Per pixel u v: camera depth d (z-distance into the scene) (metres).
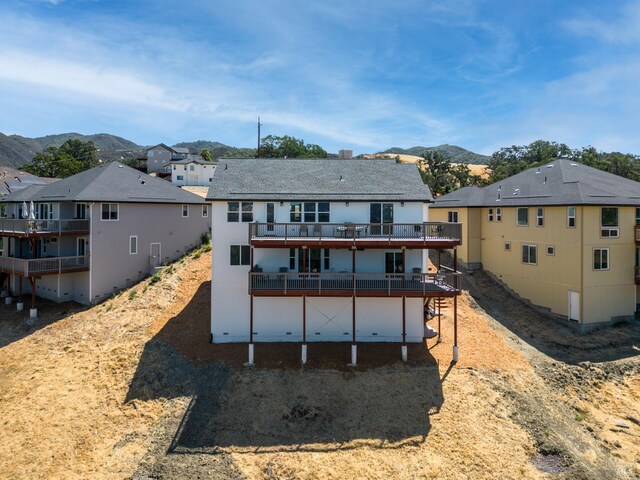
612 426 18.02
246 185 23.16
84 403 18.11
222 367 20.12
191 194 36.53
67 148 100.50
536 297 28.52
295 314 22.66
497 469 14.80
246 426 16.78
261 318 22.59
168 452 15.45
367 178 24.19
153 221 32.16
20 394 18.95
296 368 20.02
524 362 21.64
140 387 19.03
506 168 68.50
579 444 16.53
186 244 34.94
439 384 18.98
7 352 23.03
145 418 17.23
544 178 31.28
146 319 24.84
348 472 14.57
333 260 22.44
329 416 17.25
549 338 24.64
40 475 14.38
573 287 25.81
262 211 22.39
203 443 15.93
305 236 21.72
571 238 25.95
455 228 20.61
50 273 27.05
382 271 22.44
